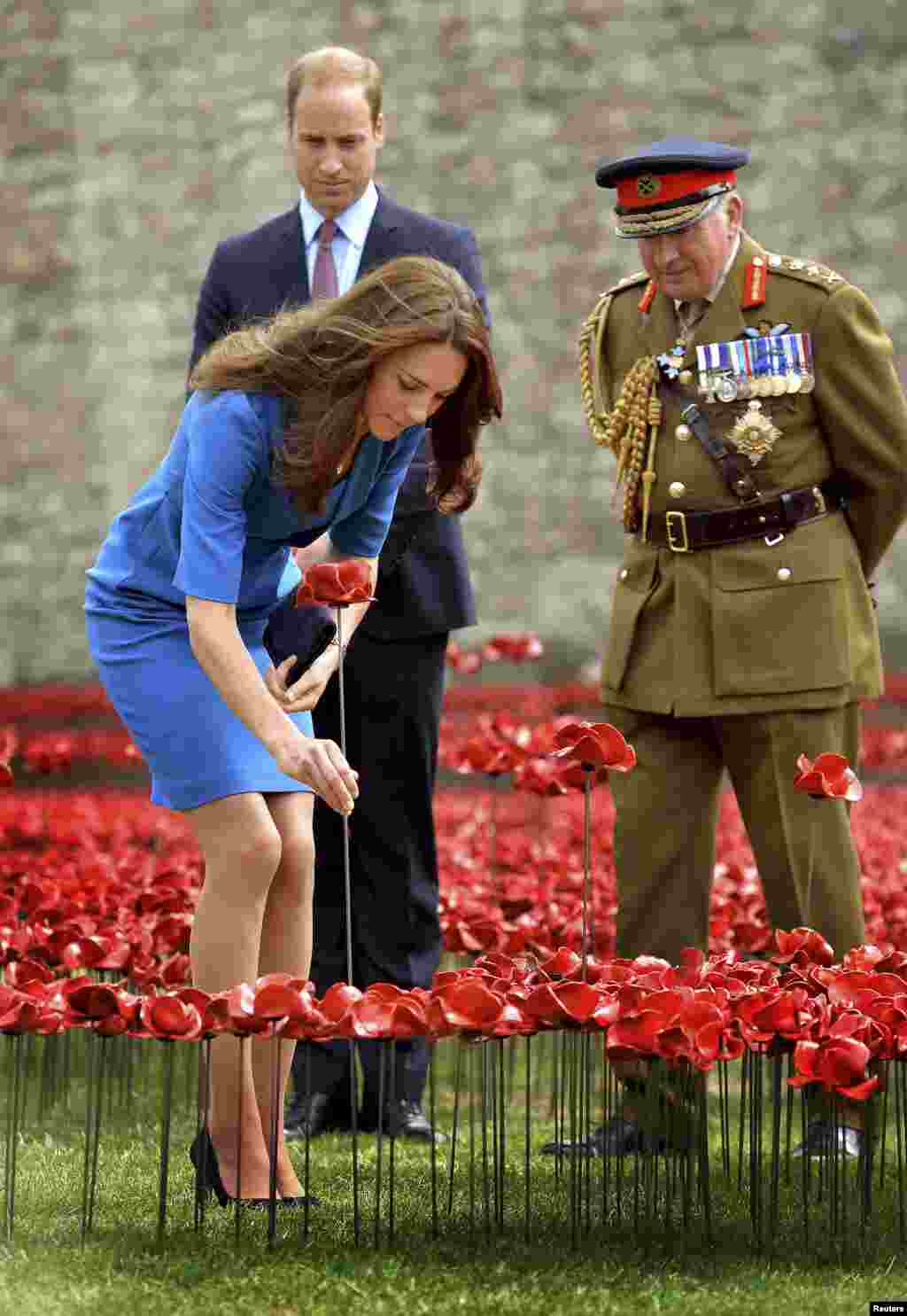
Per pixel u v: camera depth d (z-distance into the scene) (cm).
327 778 1070
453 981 1091
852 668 1388
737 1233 1116
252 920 1132
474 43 5112
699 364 1394
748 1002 1020
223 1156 1150
